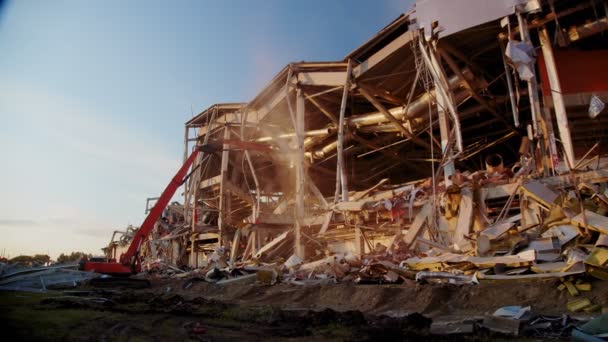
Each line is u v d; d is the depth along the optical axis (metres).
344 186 24.72
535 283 9.23
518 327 6.77
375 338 6.78
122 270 20.36
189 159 22.83
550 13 17.47
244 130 38.34
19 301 13.02
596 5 17.36
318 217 25.53
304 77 29.08
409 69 25.02
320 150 34.31
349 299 11.52
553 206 12.02
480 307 9.04
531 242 11.60
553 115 19.44
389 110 27.58
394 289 11.05
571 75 19.53
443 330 7.07
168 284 21.14
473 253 13.06
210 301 12.98
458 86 22.30
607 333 5.84
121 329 8.07
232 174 42.03
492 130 29.25
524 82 22.45
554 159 15.67
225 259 28.64
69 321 8.96
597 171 13.57
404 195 20.31
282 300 13.07
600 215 11.00
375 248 19.56
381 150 33.03
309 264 18.81
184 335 7.48
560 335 6.41
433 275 11.51
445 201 16.84
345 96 25.84
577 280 8.73
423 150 34.25
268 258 25.55
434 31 18.94
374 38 24.09
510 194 15.34
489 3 17.41
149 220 21.08
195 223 38.69
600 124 20.52
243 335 7.45
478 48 20.84
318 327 8.09
